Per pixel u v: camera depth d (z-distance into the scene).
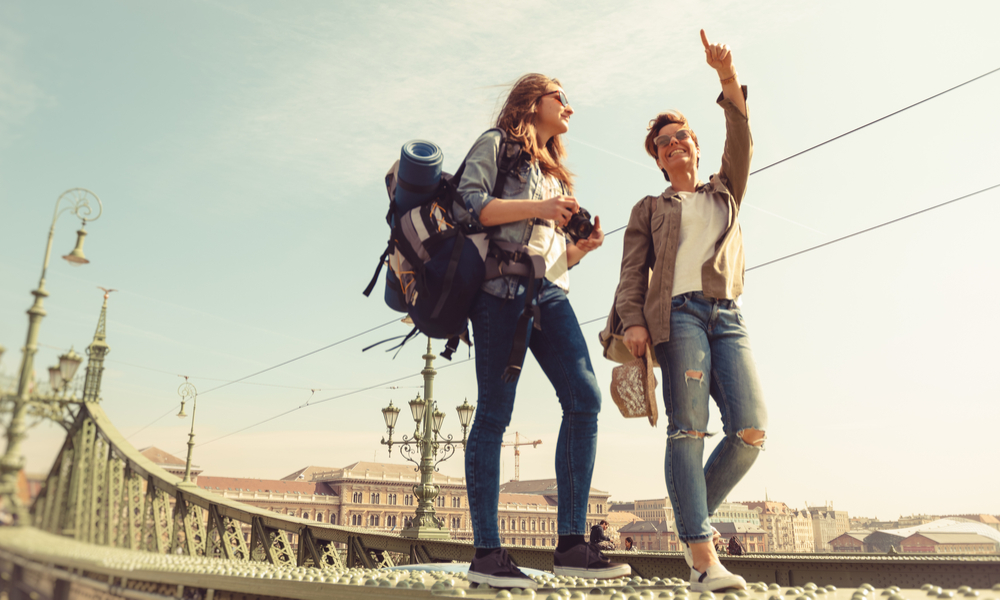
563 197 1.90
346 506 60.88
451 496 64.19
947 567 2.09
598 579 2.06
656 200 2.39
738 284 2.21
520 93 2.28
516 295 1.98
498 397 1.94
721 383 2.12
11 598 1.17
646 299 2.19
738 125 2.28
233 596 1.52
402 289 2.17
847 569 2.43
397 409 12.08
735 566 2.85
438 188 2.00
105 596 1.30
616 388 2.29
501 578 1.69
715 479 2.13
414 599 1.39
